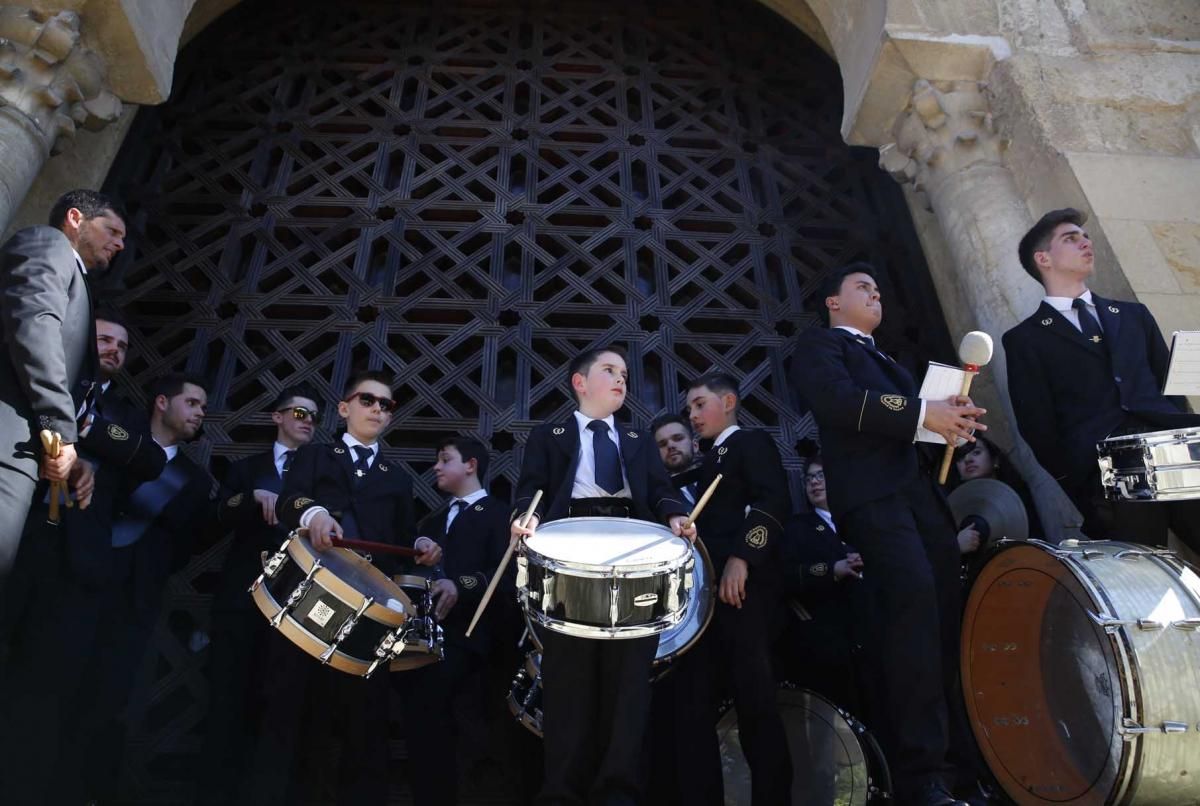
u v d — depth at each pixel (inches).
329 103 244.1
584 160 229.3
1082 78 188.5
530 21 263.3
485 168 224.7
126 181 212.4
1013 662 128.3
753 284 211.3
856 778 131.6
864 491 120.8
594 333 198.1
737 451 143.9
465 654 144.1
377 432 151.6
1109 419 135.1
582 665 115.1
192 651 166.6
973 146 193.8
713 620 136.1
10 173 159.9
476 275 203.9
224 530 157.6
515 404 186.7
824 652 149.5
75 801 128.3
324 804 143.6
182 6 200.4
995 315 177.2
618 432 135.6
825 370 126.8
